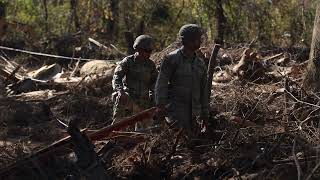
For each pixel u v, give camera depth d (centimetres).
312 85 689
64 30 1928
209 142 558
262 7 1842
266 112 665
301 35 1759
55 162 523
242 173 497
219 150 531
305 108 615
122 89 628
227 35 1836
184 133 549
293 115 605
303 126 559
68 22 1967
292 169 480
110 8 1986
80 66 1366
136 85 642
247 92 760
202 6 1898
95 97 955
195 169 522
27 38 1744
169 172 525
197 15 1927
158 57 1077
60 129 799
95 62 1199
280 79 925
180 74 539
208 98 560
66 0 2067
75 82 1071
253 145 526
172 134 547
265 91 768
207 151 548
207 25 1897
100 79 1014
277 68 994
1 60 1409
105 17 1983
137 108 634
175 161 541
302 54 1291
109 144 548
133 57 644
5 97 945
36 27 1897
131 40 1416
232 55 1109
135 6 1981
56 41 1681
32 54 1540
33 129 780
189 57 542
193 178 512
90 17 1998
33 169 515
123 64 640
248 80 906
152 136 562
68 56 1594
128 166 534
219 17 1825
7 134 761
